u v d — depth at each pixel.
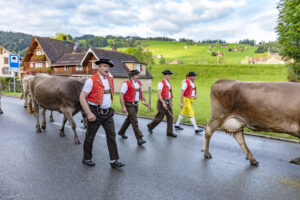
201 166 4.24
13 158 4.44
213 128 4.50
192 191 3.28
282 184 3.56
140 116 9.60
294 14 7.44
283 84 3.84
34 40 38.66
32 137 5.98
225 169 4.12
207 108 12.27
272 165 4.35
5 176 3.65
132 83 5.51
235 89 4.14
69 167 4.07
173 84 44.62
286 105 3.66
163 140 5.99
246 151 4.33
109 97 3.98
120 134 6.13
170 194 3.18
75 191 3.21
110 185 3.41
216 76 52.41
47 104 5.96
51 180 3.54
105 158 4.57
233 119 4.21
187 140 6.01
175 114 9.74
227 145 5.59
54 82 5.80
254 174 3.92
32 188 3.28
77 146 5.30
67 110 5.53
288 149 5.32
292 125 3.66
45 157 4.54
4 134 6.19
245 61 113.88
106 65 3.88
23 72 44.88
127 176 3.74
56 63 36.16
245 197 3.14
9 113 9.47
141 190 3.28
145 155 4.79
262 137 6.40
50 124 7.62
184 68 60.91
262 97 3.86
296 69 9.58
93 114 3.76
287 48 8.41
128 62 30.36
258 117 3.93
